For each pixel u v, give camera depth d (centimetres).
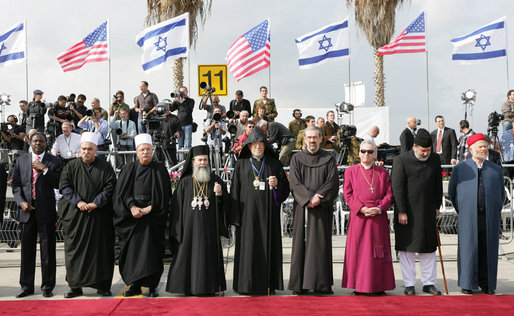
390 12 2028
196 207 627
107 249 624
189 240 621
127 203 620
